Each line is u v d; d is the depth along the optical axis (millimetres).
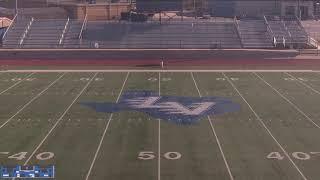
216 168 18203
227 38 48219
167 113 25656
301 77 35219
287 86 32188
